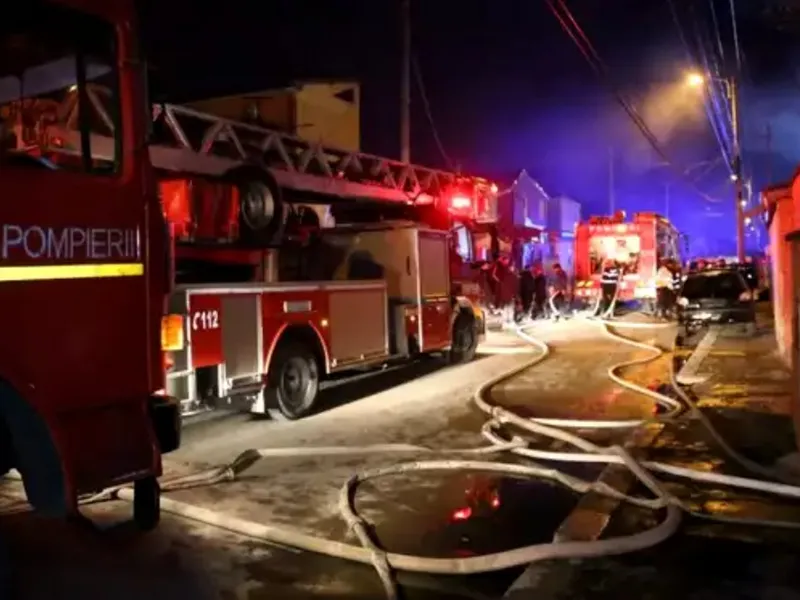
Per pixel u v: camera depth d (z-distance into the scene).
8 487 6.20
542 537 5.21
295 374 9.07
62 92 4.12
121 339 4.37
